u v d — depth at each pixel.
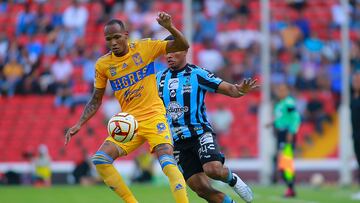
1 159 86.62
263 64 76.25
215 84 30.00
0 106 91.69
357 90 46.16
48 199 51.41
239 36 97.50
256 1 101.25
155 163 76.44
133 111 28.97
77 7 101.44
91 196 54.50
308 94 90.19
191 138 30.41
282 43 95.75
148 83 28.94
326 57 94.19
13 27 100.12
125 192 28.27
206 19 98.44
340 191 60.94
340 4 100.94
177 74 30.83
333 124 87.81
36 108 91.38
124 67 28.70
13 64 94.88
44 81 93.25
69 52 96.69
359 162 46.97
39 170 74.12
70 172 80.31
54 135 88.88
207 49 95.62
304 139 87.19
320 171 80.94
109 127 28.36
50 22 100.50
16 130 89.56
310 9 100.38
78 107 91.38
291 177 52.12
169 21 27.25
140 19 100.81
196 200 47.84
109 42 28.27
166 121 29.20
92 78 92.94
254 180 79.75
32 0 102.75
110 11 101.94
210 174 29.39
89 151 86.38
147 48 28.78
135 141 28.80
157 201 49.03
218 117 86.94
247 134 88.12
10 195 56.22
